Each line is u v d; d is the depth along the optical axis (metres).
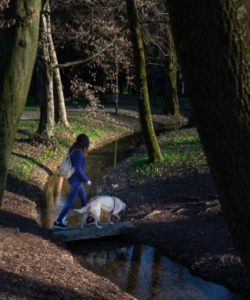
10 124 2.26
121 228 7.46
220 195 1.71
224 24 1.50
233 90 1.54
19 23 2.20
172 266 6.09
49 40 16.25
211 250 6.35
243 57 1.52
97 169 14.58
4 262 4.76
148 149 13.66
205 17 1.53
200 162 12.59
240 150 1.57
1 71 2.20
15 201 9.09
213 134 1.62
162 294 5.06
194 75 1.61
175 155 14.40
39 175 12.80
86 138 7.31
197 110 1.65
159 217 8.38
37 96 40.03
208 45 1.54
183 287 5.30
